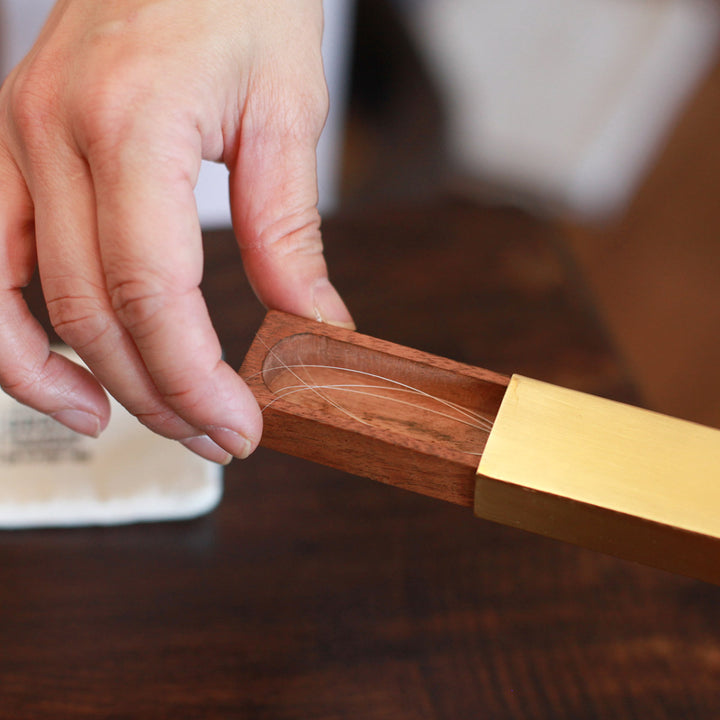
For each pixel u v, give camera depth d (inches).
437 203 21.8
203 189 30.9
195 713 17.3
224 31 16.4
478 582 18.2
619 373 19.9
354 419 15.6
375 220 21.4
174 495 18.4
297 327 16.1
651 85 38.0
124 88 15.7
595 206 37.6
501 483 14.9
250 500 18.8
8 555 18.3
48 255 15.9
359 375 16.3
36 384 17.0
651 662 17.7
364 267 20.8
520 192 37.0
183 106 15.9
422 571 18.3
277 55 17.0
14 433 18.9
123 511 18.4
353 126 36.8
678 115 39.1
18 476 18.5
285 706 17.4
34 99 15.9
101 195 15.5
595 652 17.7
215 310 20.2
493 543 18.5
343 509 18.7
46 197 15.9
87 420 17.5
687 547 14.8
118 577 18.2
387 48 34.1
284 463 19.0
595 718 17.3
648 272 35.8
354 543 18.5
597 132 38.1
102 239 15.5
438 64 35.1
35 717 17.2
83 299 15.8
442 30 34.4
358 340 16.0
